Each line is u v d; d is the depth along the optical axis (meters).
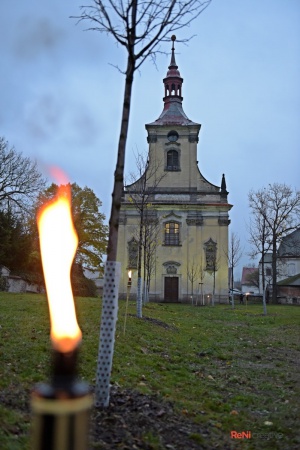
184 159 47.97
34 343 9.30
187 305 41.44
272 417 7.01
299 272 70.50
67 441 1.41
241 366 11.19
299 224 51.34
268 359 12.53
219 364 11.18
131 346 11.20
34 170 38.53
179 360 10.77
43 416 1.42
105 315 6.14
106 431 5.12
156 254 45.94
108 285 6.22
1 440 4.24
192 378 9.02
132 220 46.38
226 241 46.16
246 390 8.73
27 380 6.66
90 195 48.47
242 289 91.62
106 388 5.94
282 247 72.44
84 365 8.18
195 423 6.16
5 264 33.66
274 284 50.78
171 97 50.84
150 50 6.83
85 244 47.72
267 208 50.78
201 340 15.01
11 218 34.88
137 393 6.91
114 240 6.39
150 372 8.83
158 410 6.27
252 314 29.84
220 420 6.55
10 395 5.79
